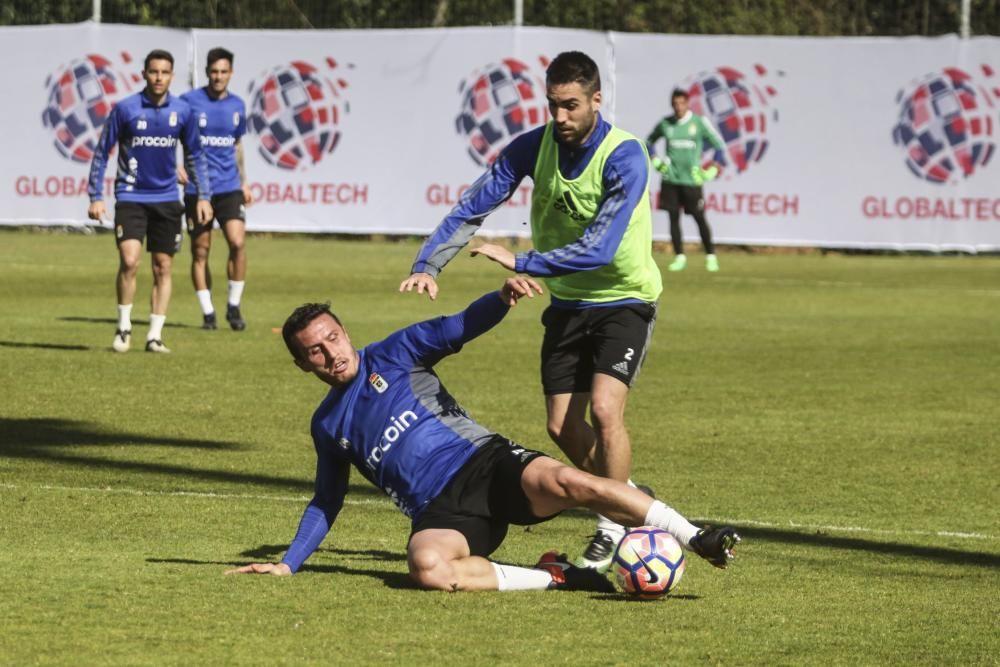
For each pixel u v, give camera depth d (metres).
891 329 61.03
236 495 28.56
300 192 96.94
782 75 93.69
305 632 18.86
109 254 88.31
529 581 21.42
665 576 20.94
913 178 93.31
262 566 22.05
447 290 73.56
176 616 19.50
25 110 97.25
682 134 86.88
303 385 42.91
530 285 21.45
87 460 31.77
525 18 100.50
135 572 22.02
